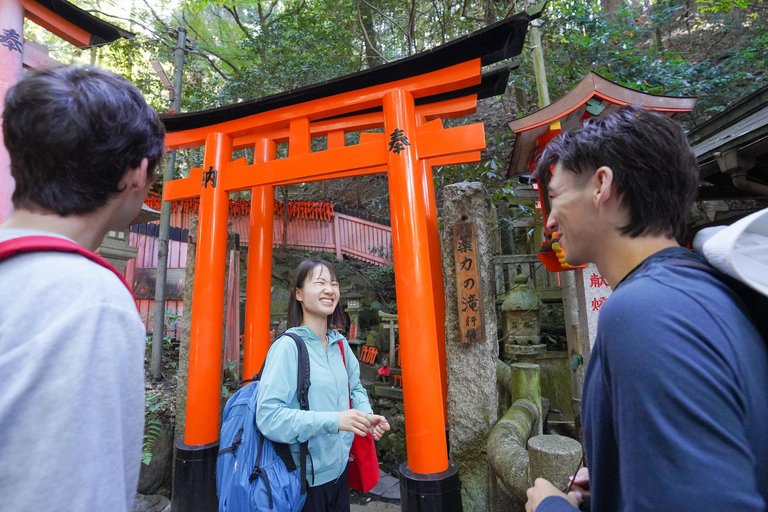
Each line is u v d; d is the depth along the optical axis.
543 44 6.48
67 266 0.58
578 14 5.52
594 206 0.73
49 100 0.63
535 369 3.14
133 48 7.26
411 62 2.60
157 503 3.47
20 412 0.49
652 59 5.56
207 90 7.78
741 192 4.57
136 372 0.63
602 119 0.75
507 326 3.89
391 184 2.61
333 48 7.99
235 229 8.23
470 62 2.57
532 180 3.49
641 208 0.68
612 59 5.57
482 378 2.70
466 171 5.08
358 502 3.94
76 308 0.55
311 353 1.87
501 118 9.22
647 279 0.60
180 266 7.07
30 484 0.48
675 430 0.49
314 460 1.72
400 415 5.22
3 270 0.56
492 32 2.39
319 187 11.29
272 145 3.31
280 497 1.56
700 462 0.47
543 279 5.84
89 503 0.51
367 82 2.78
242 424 1.77
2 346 0.51
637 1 8.98
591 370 0.69
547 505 0.72
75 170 0.64
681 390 0.49
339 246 8.55
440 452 2.29
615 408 0.56
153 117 0.77
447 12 8.26
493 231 6.02
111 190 0.70
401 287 2.46
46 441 0.49
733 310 0.54
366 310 7.95
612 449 0.63
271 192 3.62
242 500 1.57
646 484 0.49
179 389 3.52
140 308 6.30
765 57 5.61
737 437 0.48
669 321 0.53
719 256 0.54
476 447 2.66
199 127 3.40
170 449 3.94
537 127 2.47
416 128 2.77
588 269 2.55
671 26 8.64
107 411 0.55
